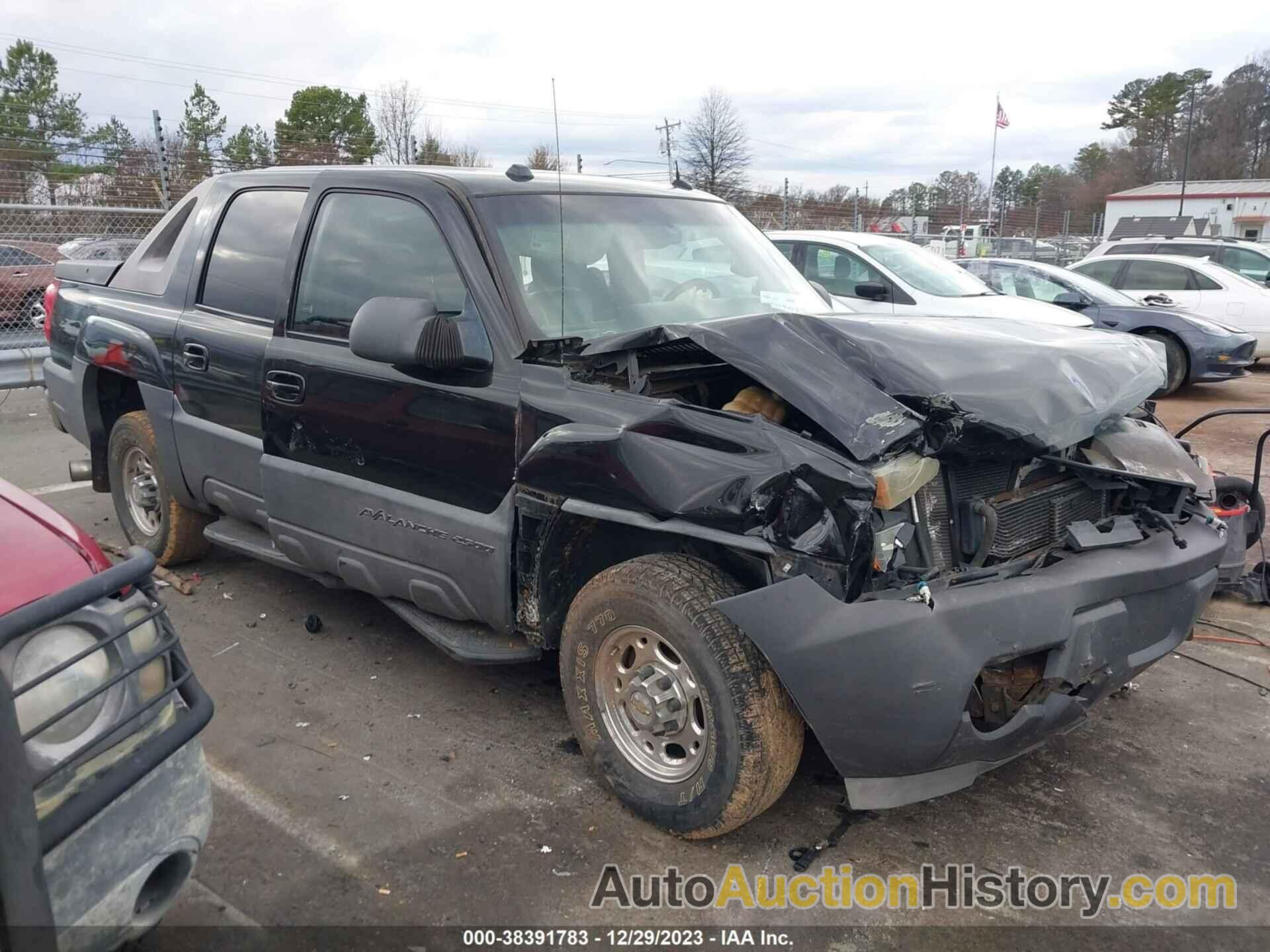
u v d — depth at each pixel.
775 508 2.54
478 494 3.26
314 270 3.85
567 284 3.42
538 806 3.10
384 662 4.11
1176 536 3.17
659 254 3.82
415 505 3.44
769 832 3.00
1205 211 53.56
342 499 3.69
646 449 2.72
